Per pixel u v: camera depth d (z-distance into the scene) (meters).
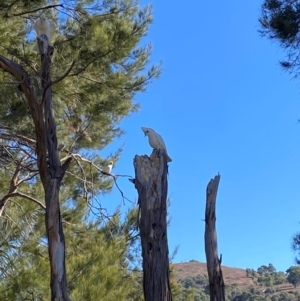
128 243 10.01
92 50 8.94
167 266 5.14
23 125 9.27
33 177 9.62
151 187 5.30
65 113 10.02
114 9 9.84
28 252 7.28
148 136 5.52
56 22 9.66
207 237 5.51
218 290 5.33
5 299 6.44
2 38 8.40
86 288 7.12
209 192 5.61
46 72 5.62
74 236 10.05
